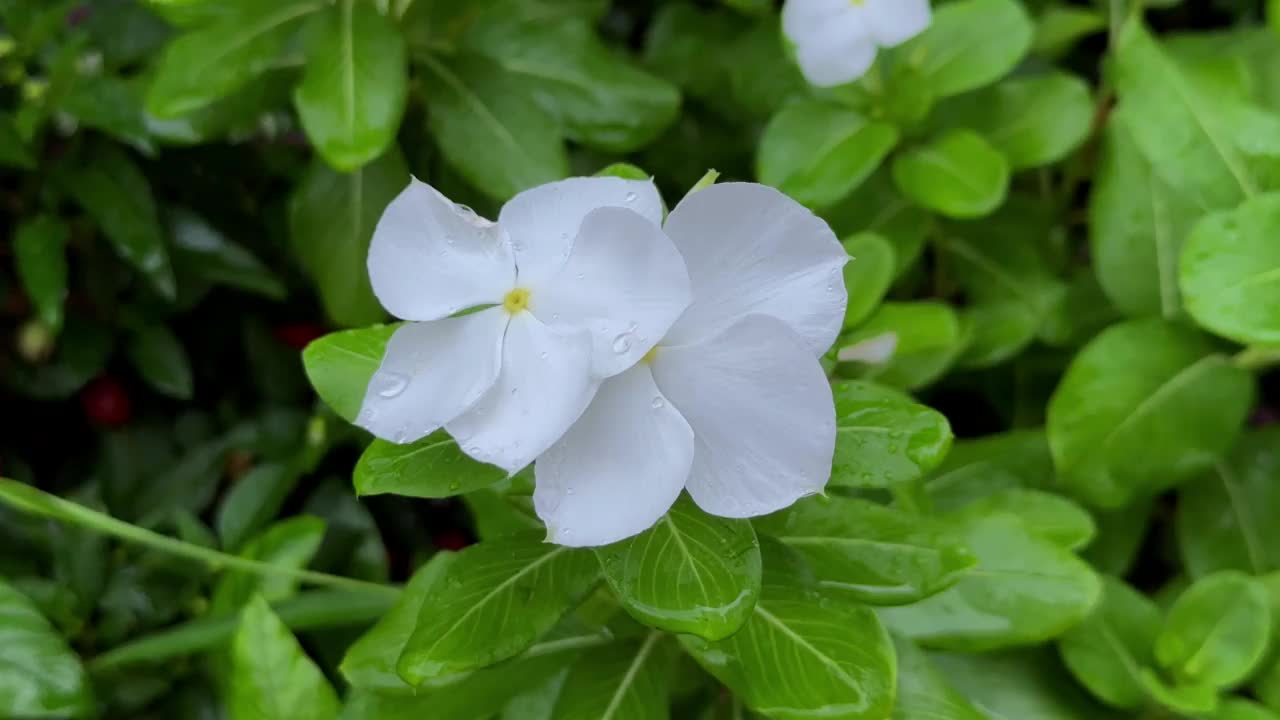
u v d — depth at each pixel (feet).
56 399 1.35
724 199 0.78
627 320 0.77
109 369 1.37
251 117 1.19
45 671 1.02
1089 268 1.27
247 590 1.13
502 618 0.85
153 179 1.30
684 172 1.41
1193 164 1.10
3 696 1.01
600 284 0.78
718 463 0.81
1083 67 1.56
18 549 1.20
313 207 1.19
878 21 1.09
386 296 0.80
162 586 1.19
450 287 0.80
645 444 0.79
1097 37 1.59
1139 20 1.24
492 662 0.84
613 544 0.84
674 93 1.19
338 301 1.20
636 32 1.63
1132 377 1.07
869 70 1.17
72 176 1.22
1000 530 0.99
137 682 1.14
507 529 1.00
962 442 1.14
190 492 1.28
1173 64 1.12
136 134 1.18
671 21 1.42
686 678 1.02
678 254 0.76
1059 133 1.19
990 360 1.21
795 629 0.87
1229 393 1.07
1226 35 1.29
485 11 1.21
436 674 0.83
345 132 1.08
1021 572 0.97
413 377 0.80
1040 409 1.28
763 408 0.79
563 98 1.19
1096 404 1.07
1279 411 1.34
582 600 0.86
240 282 1.28
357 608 1.07
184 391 1.28
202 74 1.11
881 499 1.03
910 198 1.16
